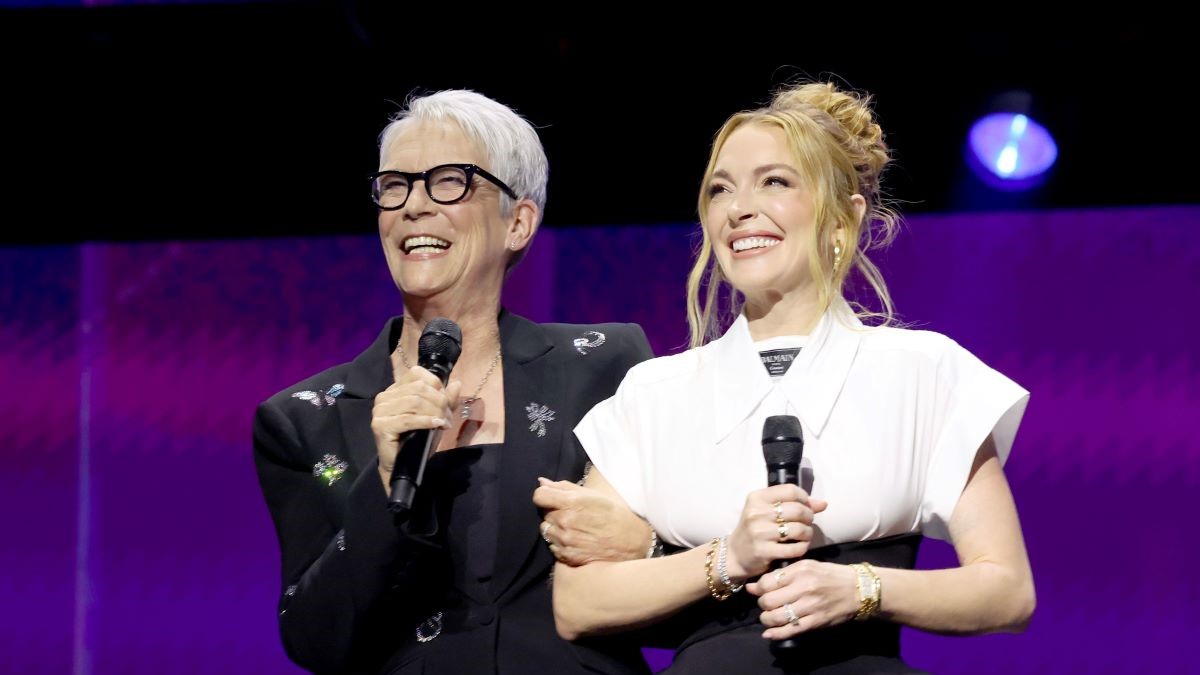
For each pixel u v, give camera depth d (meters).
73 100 17.73
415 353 9.26
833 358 7.64
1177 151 16.28
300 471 9.14
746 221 7.79
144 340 18.20
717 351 7.96
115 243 18.34
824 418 7.47
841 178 7.95
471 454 8.84
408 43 16.66
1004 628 7.15
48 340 18.31
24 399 18.22
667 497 7.71
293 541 9.00
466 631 8.46
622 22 16.33
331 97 17.39
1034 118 16.47
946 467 7.43
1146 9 15.73
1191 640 15.41
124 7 16.84
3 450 18.11
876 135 8.38
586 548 7.82
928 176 16.73
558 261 17.42
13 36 17.08
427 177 9.04
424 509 8.39
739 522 7.14
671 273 17.23
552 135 16.98
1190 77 16.08
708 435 7.68
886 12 16.08
